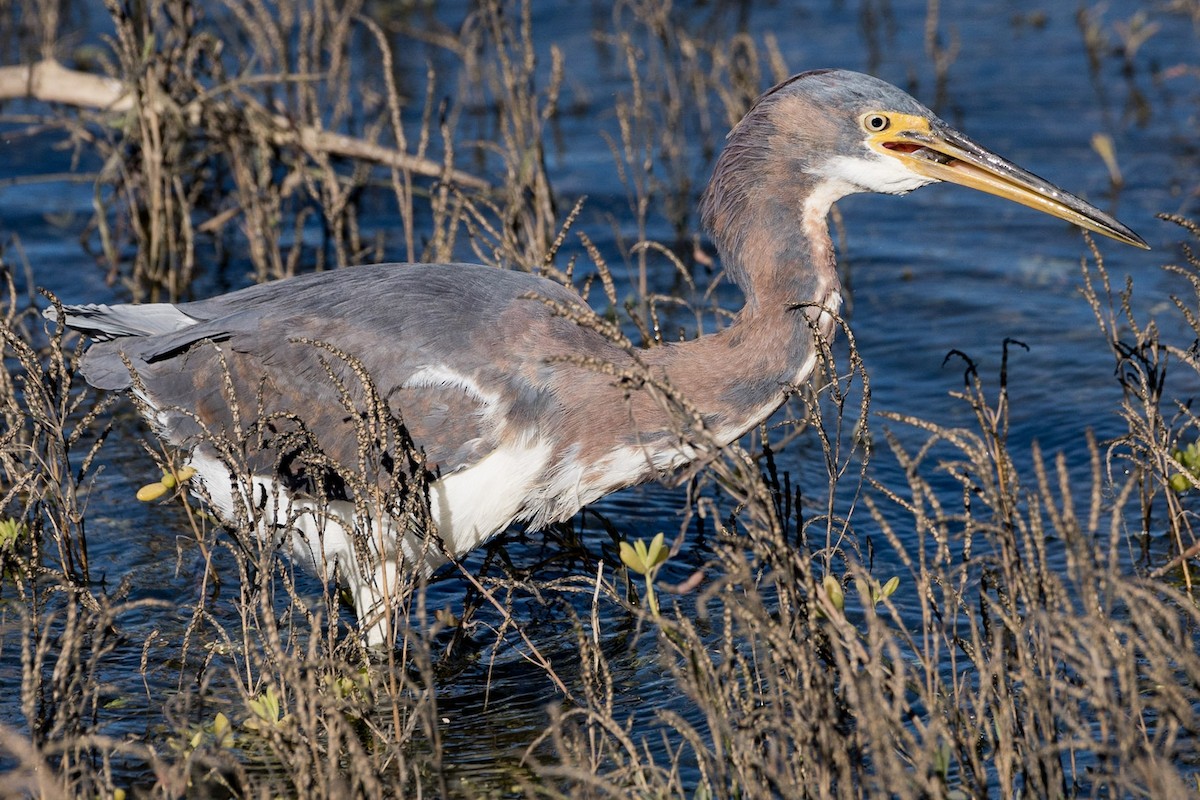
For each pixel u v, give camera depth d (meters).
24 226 18.22
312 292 10.80
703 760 7.83
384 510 9.98
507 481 10.41
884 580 11.13
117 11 16.08
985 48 23.64
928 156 10.56
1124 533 11.69
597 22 24.61
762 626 7.63
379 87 21.84
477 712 9.77
